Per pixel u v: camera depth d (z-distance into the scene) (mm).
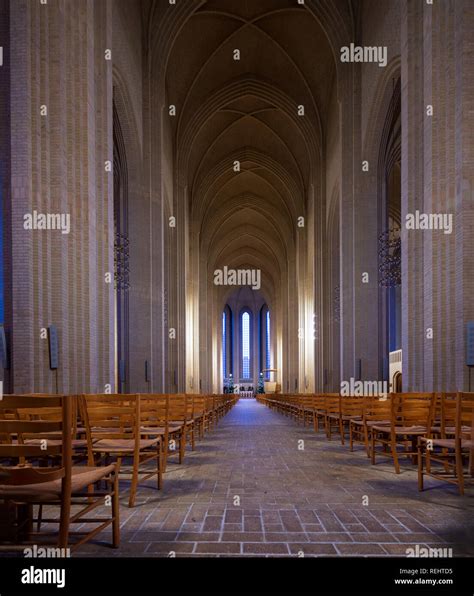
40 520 3732
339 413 10914
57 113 9906
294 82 29781
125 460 8414
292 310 45156
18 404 3141
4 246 9047
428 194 10742
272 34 27422
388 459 8547
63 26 10188
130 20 18938
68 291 10414
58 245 9758
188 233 37656
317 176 30078
